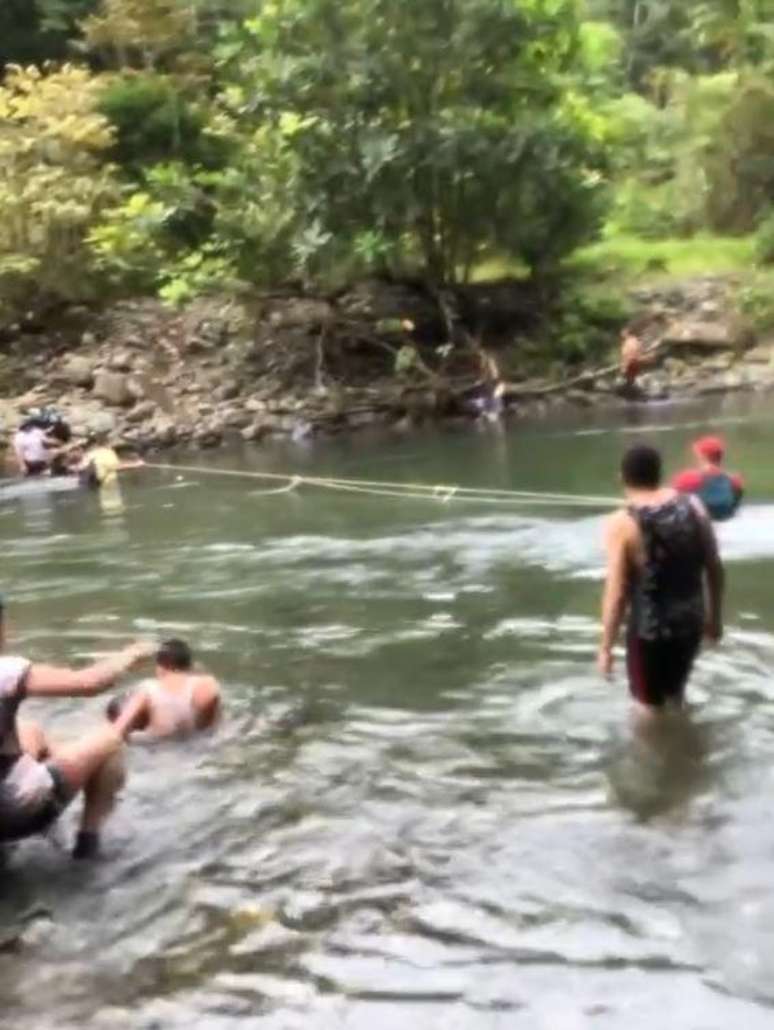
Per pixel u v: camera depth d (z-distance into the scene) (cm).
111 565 1152
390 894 496
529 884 495
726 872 493
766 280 2377
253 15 2370
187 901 501
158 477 1684
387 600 944
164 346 2230
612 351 2253
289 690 751
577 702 693
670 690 671
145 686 693
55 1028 416
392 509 1330
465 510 1294
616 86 3553
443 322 2298
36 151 2264
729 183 2816
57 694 520
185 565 1127
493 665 770
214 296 2317
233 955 459
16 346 2248
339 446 1869
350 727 681
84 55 2917
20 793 512
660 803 559
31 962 461
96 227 2253
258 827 565
